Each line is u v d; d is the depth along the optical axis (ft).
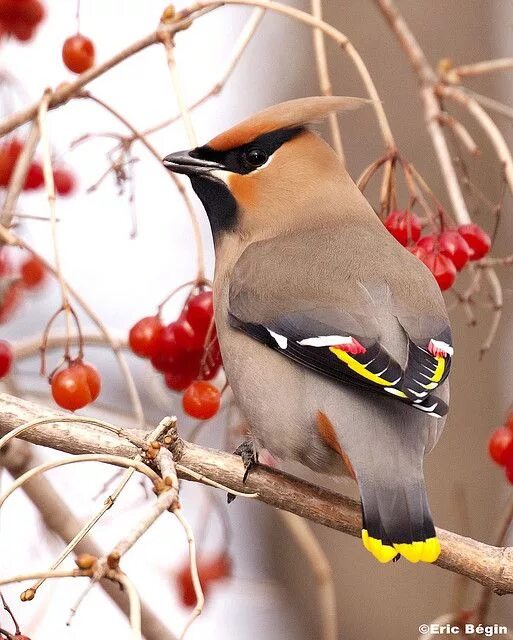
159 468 28.09
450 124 37.17
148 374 42.32
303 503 32.17
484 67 38.65
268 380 32.71
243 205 36.47
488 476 50.21
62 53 37.14
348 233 34.94
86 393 32.86
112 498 25.53
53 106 34.76
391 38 51.52
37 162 41.42
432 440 31.91
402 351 31.42
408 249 34.88
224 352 34.01
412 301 32.50
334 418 31.14
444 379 31.22
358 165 50.90
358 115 51.13
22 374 43.60
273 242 35.40
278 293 33.24
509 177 34.94
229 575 40.83
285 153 36.35
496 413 50.72
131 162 35.88
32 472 25.11
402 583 49.98
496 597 47.60
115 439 30.55
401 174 50.42
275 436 32.50
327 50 52.16
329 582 38.22
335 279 33.06
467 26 51.83
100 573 23.89
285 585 51.70
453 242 34.24
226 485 32.04
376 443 30.58
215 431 49.55
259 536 52.34
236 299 33.94
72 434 30.55
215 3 34.04
